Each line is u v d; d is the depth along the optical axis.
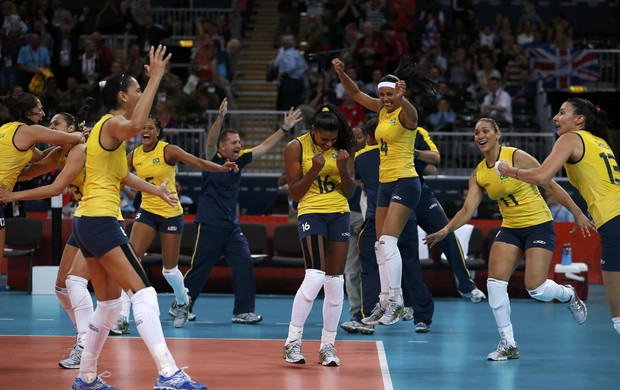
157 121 17.92
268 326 19.52
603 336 18.33
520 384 12.97
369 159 19.05
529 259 15.26
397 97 16.50
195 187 33.38
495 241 15.49
